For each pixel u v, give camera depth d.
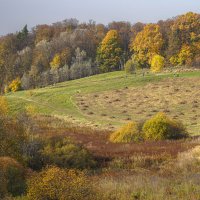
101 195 19.12
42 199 18.06
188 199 19.09
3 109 86.56
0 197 20.81
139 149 41.84
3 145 33.91
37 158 35.62
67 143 39.25
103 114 89.50
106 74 160.75
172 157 36.44
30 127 43.78
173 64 158.62
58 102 109.19
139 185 21.92
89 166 36.09
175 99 98.12
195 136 51.44
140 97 105.19
